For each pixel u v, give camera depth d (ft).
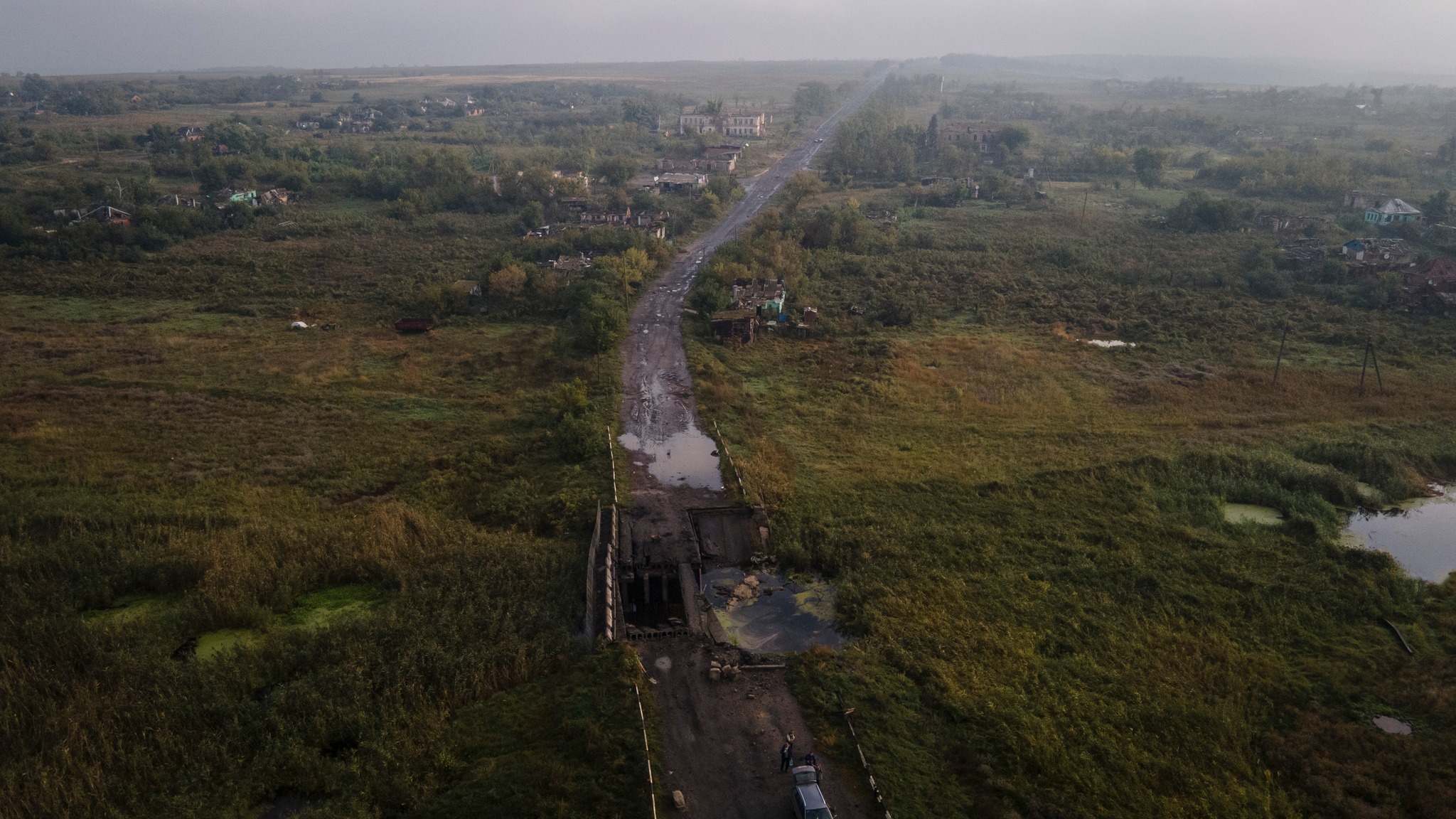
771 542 173.68
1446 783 117.80
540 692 128.36
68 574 157.28
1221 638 147.64
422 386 248.52
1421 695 134.62
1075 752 119.34
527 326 302.25
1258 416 234.99
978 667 136.15
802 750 116.06
